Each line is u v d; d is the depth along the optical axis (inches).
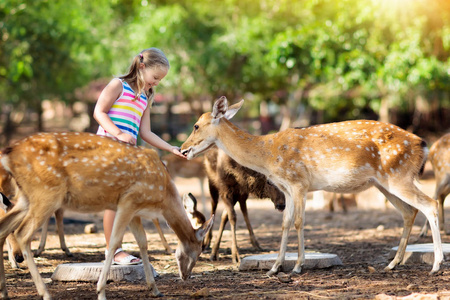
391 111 1112.2
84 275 202.2
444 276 197.8
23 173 154.6
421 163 209.5
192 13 754.2
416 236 325.1
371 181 214.5
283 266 217.8
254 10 764.0
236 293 179.5
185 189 697.6
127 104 203.3
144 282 201.5
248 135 220.7
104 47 748.6
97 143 160.7
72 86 946.1
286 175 212.5
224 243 311.3
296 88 884.6
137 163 162.4
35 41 651.5
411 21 538.0
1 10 577.3
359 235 339.0
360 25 572.7
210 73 790.5
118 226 160.2
